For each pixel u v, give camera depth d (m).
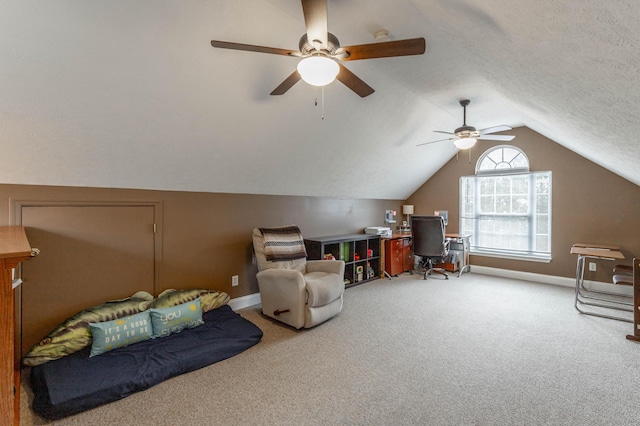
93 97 2.01
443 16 1.70
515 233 5.02
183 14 1.84
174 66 2.08
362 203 5.34
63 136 2.13
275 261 3.23
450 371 2.18
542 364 2.28
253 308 3.54
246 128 2.84
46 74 1.79
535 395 1.90
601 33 1.07
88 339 2.24
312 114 3.07
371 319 3.17
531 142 4.77
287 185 3.94
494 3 1.22
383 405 1.80
